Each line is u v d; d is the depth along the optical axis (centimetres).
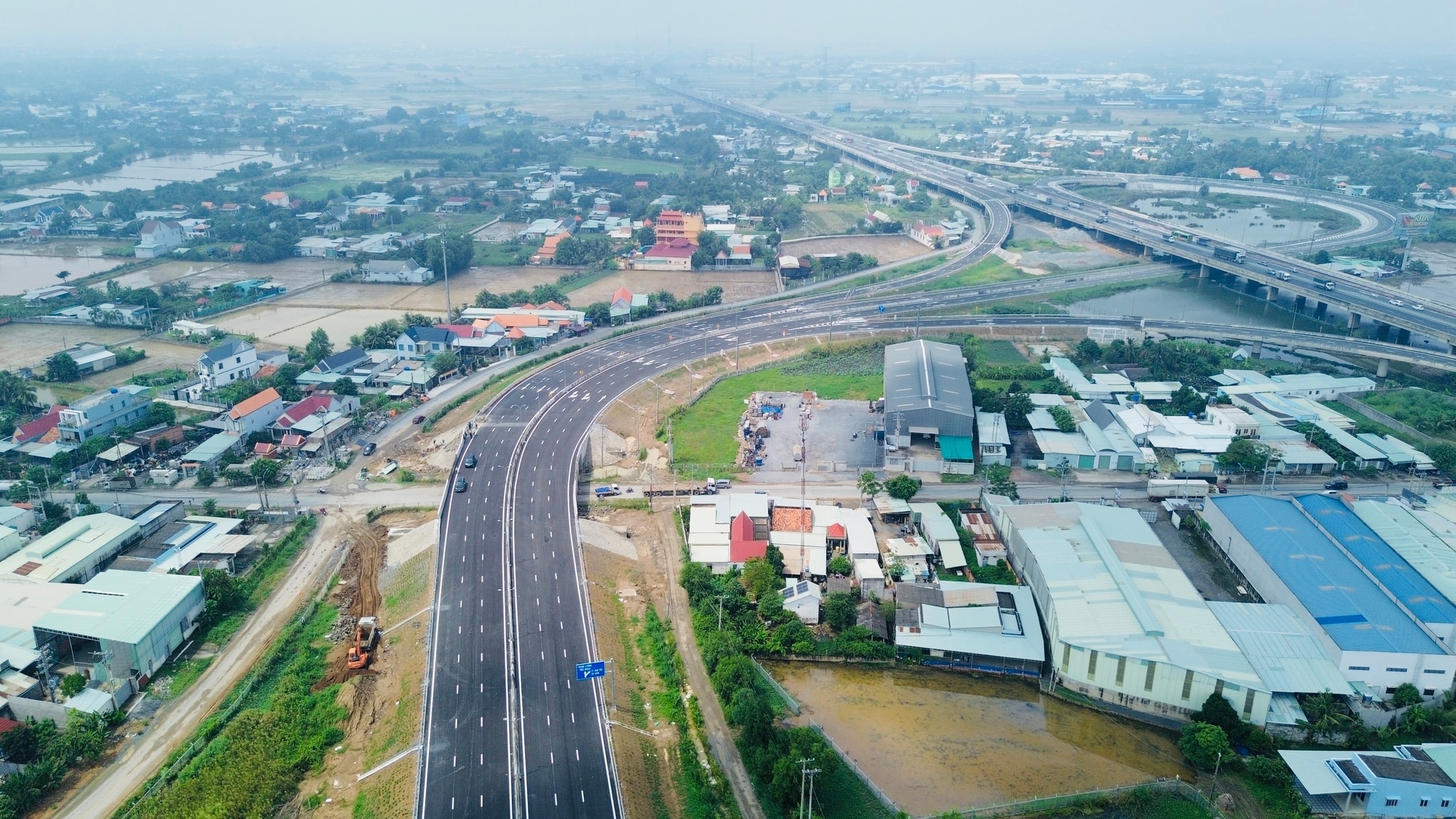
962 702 15838
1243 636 16112
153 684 15988
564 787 13188
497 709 14650
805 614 17600
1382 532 19075
